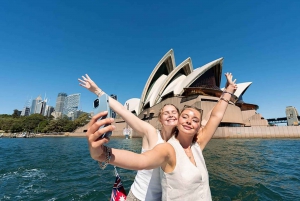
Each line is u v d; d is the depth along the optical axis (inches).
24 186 202.5
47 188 194.4
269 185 190.7
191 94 1263.5
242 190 176.4
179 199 54.2
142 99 1804.9
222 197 160.7
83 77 81.7
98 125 39.6
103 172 268.8
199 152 68.5
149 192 72.3
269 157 378.6
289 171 253.9
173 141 62.7
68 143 1074.1
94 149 39.9
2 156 468.4
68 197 167.3
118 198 76.1
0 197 169.5
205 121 101.8
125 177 237.1
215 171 255.9
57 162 363.9
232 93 94.4
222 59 1357.0
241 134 1032.2
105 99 47.7
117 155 43.5
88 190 186.1
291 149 515.5
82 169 292.2
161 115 83.1
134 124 83.4
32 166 320.8
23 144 986.7
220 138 1050.1
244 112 1354.6
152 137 78.6
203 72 1355.8
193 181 54.9
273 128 1003.9
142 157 46.5
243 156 393.7
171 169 55.6
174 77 1649.9
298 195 161.5
